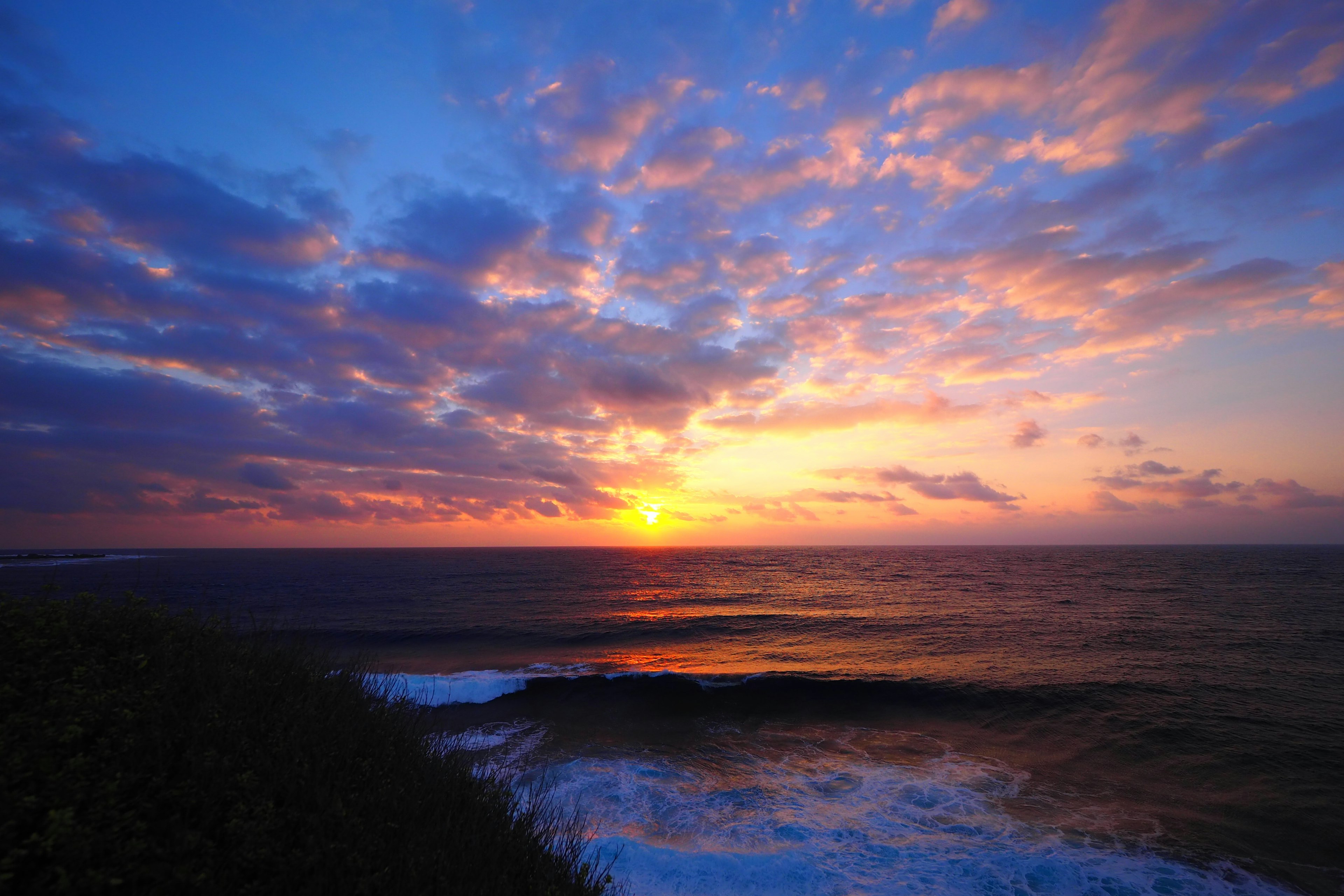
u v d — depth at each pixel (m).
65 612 4.71
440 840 4.13
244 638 6.26
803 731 14.69
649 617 34.06
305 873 3.20
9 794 2.82
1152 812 10.51
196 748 3.74
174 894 2.85
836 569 79.88
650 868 8.20
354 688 6.39
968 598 43.06
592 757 12.71
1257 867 8.87
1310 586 50.81
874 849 9.13
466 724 14.67
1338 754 12.98
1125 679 18.69
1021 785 11.59
